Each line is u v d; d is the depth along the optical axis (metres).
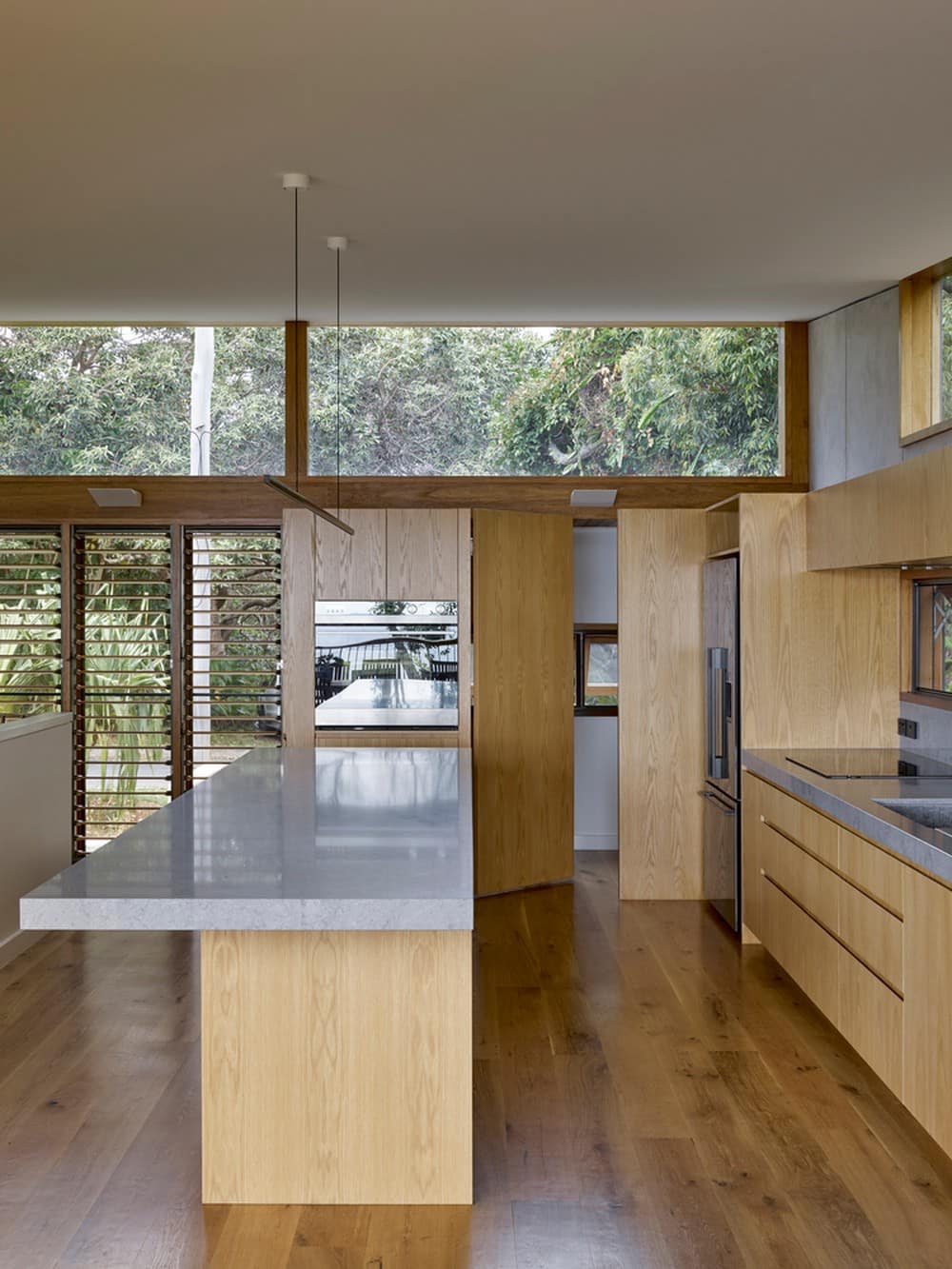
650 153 3.67
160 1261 2.57
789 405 6.26
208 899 2.47
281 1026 2.84
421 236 4.57
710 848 5.65
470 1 2.69
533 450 6.47
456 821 3.40
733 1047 3.85
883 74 3.09
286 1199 2.84
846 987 3.56
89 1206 2.81
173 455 6.54
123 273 5.14
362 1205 2.83
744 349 6.41
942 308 5.06
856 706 5.04
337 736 6.00
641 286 5.36
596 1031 4.00
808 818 4.00
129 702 6.48
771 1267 2.54
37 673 6.46
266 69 3.06
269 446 6.50
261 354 6.49
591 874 6.47
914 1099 3.00
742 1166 3.02
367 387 6.43
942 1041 2.81
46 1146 3.12
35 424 6.57
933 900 2.87
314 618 6.01
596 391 6.48
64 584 6.45
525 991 4.43
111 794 6.50
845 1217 2.76
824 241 4.60
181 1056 3.74
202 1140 2.91
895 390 5.23
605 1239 2.66
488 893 5.94
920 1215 2.77
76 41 2.90
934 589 4.72
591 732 7.05
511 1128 3.25
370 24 2.81
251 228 4.48
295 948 2.83
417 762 4.85
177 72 3.08
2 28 2.83
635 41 2.90
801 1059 3.75
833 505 4.60
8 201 4.14
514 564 6.04
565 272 5.11
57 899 2.47
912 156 3.69
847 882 3.55
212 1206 2.82
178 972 4.62
